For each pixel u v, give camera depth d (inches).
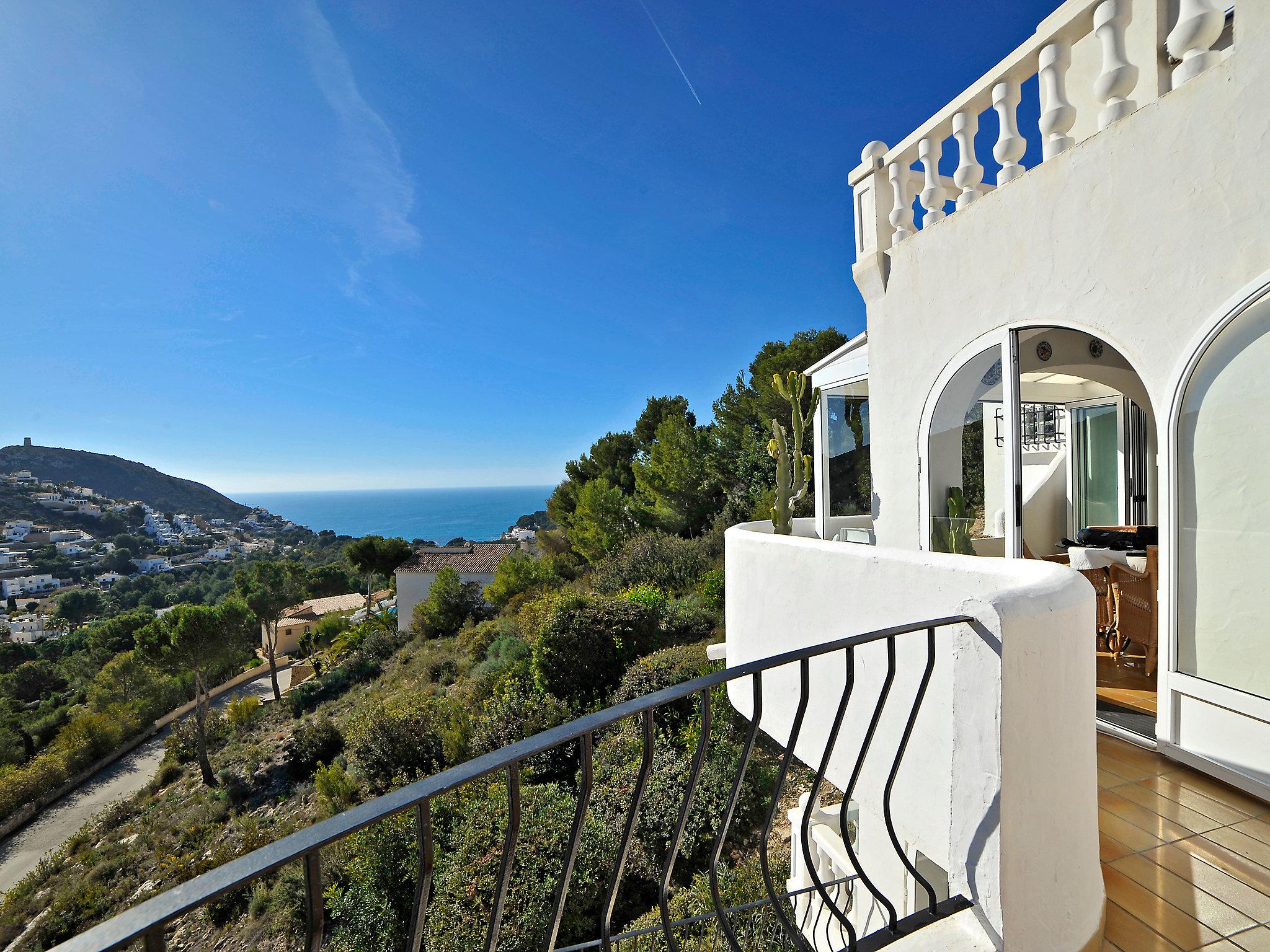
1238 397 106.6
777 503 257.1
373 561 1533.0
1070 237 135.5
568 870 43.4
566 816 275.3
